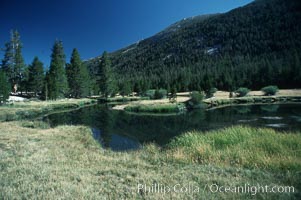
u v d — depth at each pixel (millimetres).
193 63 184875
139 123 28938
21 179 7016
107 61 84312
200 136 13938
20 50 76000
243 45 182750
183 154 10789
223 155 10109
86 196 5770
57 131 19031
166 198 5633
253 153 9906
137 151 12914
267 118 28656
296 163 8367
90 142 15383
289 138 12219
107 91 82562
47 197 5664
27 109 40969
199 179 7066
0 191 6070
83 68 87688
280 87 86750
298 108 38500
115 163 9297
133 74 184625
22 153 10758
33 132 18125
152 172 7988
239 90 65125
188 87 97000
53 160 9609
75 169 8242
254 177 7246
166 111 41406
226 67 123750
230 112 37000
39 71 71000
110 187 6531
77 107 54312
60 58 82188
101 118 34250
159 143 17766
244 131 14320
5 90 49469
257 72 95438
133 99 76250
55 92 65438
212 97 64875
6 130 18625
